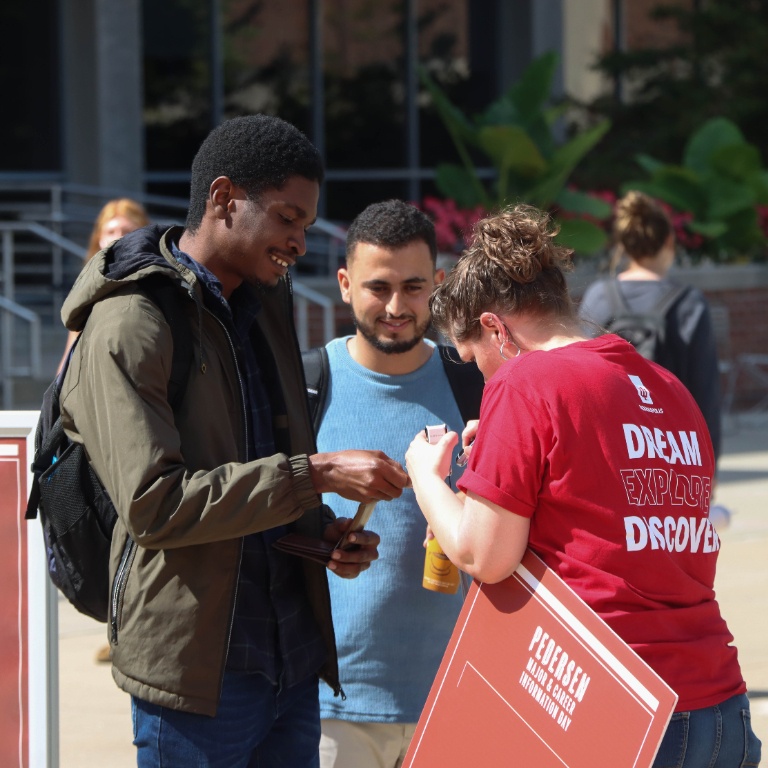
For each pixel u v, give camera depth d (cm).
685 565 920
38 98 5953
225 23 6550
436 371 1282
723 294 5591
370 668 1227
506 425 895
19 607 1174
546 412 891
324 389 1282
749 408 5650
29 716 1172
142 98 6341
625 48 7719
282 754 1068
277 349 1087
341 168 6888
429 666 1231
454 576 1112
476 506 900
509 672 905
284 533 1062
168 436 914
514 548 895
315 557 1010
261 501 910
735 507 3406
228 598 952
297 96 6750
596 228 5500
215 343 972
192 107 6475
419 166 7094
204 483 904
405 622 1227
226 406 977
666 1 7838
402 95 7012
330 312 4750
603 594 884
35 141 5969
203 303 962
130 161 5919
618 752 837
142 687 947
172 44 6412
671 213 5938
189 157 6488
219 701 955
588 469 888
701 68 7269
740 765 917
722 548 2942
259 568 1023
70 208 5753
